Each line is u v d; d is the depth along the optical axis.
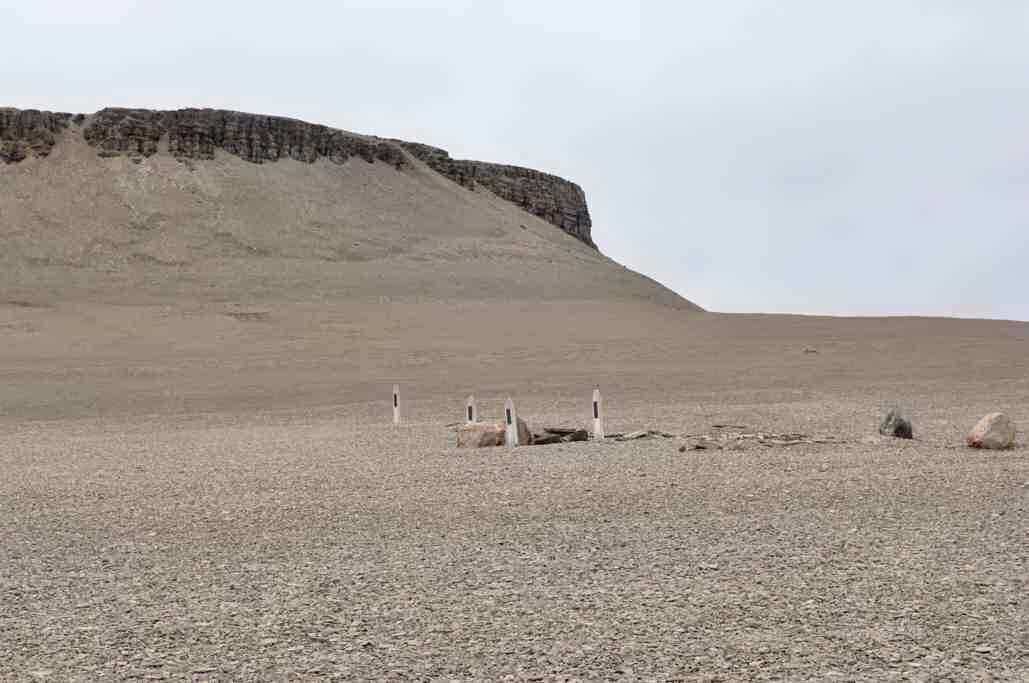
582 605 9.23
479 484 17.69
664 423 31.64
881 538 11.85
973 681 6.95
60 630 8.87
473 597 9.66
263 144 156.00
